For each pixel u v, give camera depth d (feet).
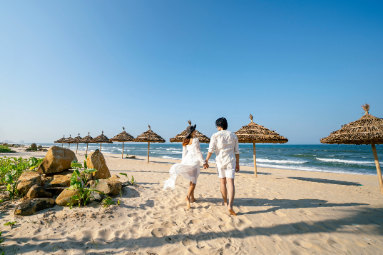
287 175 30.07
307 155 93.71
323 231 7.83
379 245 6.83
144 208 9.76
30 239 6.27
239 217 9.04
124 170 24.57
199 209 9.98
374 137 13.71
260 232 7.67
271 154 102.68
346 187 18.29
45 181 11.62
